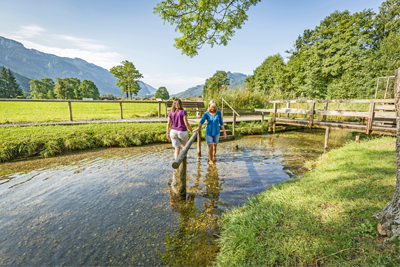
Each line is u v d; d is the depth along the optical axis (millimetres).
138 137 8508
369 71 24547
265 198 3211
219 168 5406
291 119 11008
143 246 2465
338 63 26781
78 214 3195
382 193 2789
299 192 3215
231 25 7742
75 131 8023
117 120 11500
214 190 4012
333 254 1810
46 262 2238
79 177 4777
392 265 1627
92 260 2256
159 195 3848
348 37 26703
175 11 6793
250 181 4473
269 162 5984
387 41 24766
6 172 5086
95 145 7828
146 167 5527
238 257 1974
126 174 4988
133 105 30812
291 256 1886
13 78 121375
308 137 10516
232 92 18016
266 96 19859
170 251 2365
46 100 10039
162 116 15602
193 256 2268
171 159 6328
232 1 7125
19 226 2879
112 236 2666
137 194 3895
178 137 5254
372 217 2246
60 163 5871
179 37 7625
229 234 2422
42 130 7820
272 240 2107
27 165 5664
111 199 3691
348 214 2398
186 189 4078
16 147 6305
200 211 3236
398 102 1982
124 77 68688
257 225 2422
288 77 36875
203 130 10008
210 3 6820
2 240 2584
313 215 2477
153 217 3090
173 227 2834
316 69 29188
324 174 4062
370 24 26750
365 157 4742
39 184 4359
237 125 11961
